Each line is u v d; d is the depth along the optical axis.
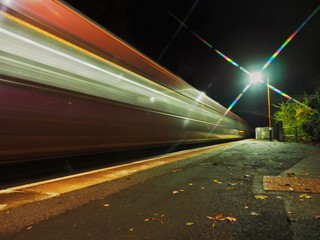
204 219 3.18
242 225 2.96
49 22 5.78
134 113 8.33
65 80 5.97
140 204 3.81
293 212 3.30
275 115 27.47
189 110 12.78
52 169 6.20
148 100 9.21
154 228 2.96
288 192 4.18
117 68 7.80
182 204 3.77
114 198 4.12
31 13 5.42
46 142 5.43
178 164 7.55
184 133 12.02
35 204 3.85
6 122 4.75
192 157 9.26
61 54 5.97
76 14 6.65
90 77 6.71
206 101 15.73
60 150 5.74
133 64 8.65
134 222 3.14
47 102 5.50
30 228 2.99
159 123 9.80
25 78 5.12
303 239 2.60
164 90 10.45
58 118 5.71
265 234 2.72
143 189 4.66
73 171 6.56
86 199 4.09
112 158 8.16
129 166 7.33
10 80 4.86
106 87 7.22
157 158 9.14
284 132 22.61
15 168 5.45
